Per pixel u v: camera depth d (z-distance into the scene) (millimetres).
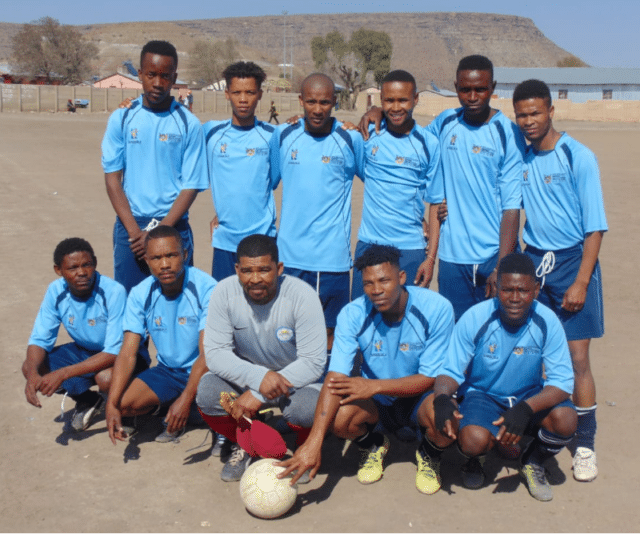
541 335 4043
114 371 4527
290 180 5195
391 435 4957
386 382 4121
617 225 12141
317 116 4969
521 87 4555
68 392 4750
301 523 3840
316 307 4254
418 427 4277
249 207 5457
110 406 4418
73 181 17266
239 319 4281
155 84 5168
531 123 4508
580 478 4281
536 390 4262
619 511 3959
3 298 7742
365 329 4250
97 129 35594
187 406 4426
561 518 3889
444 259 5199
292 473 3971
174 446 4727
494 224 5039
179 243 4473
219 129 5477
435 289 8289
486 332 4086
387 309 4035
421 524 3826
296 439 4805
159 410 4812
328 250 5199
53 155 23156
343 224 5250
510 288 3879
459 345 4156
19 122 38219
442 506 4016
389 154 5109
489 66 4828
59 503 3998
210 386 4312
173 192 5426
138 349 4887
